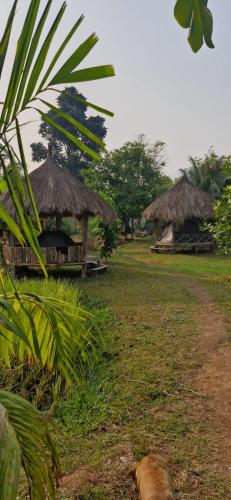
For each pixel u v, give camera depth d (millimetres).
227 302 8445
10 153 1335
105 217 11773
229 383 4504
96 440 3428
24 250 10750
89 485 2816
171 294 9242
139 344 5738
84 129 1502
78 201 11172
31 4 1216
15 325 1398
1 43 1235
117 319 7008
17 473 1017
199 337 6074
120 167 31312
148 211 21266
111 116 1477
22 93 1292
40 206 10805
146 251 21297
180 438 3434
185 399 4152
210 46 1933
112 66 1355
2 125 1306
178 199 20328
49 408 4227
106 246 14594
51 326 1858
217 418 3768
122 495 2721
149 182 32625
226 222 9469
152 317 7180
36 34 1246
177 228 21188
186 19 1878
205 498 2682
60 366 1977
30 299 1828
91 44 1319
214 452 3223
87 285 10375
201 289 9945
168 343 5789
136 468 2768
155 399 4164
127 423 3701
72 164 50312
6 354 2094
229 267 14320
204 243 20250
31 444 1356
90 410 3959
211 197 21328
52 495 1524
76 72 1343
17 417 1341
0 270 1612
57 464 1580
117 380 4609
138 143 32062
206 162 29000
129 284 10562
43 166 12125
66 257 11297
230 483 2842
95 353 2277
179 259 17328
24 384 4641
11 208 6812
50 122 1453
